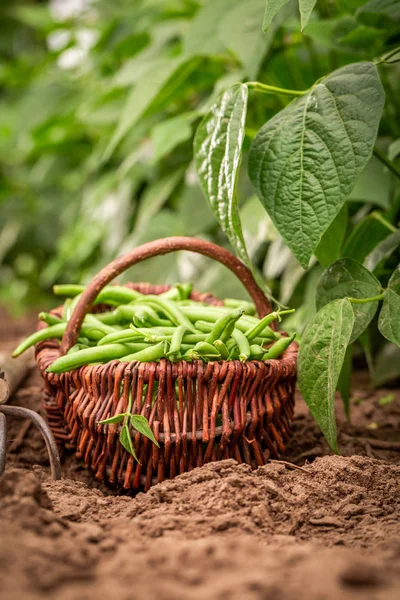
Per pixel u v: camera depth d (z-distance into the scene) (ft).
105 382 4.32
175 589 3.51
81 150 9.74
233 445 4.36
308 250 4.36
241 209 5.95
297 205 4.38
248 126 6.26
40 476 4.43
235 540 3.83
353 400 5.76
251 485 4.15
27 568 3.55
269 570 3.60
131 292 4.83
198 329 4.52
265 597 3.46
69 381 4.44
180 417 4.29
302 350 4.46
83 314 4.51
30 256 12.25
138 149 6.87
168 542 3.79
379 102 4.37
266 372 4.35
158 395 4.27
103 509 4.13
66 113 8.40
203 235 6.61
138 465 4.33
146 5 7.30
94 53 8.12
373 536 3.95
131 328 4.42
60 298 12.19
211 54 5.81
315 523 4.04
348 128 4.38
